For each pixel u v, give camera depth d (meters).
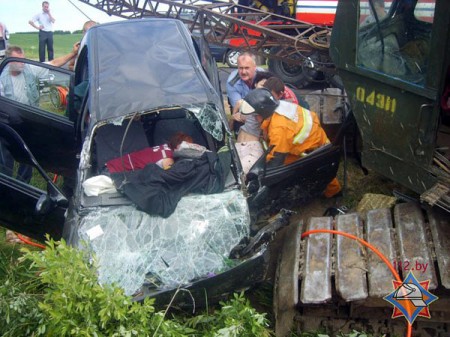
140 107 4.50
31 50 15.64
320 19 9.93
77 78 5.70
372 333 4.10
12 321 3.69
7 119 5.68
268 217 5.41
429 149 4.12
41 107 5.66
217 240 4.11
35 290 4.41
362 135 4.76
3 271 4.86
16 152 4.94
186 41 5.25
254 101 5.24
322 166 5.48
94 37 5.37
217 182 4.41
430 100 4.02
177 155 4.64
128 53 5.06
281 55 7.64
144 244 4.07
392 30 4.24
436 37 3.83
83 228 4.16
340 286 3.88
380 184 6.07
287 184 5.36
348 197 5.97
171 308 4.00
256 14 8.42
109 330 3.41
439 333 4.04
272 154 5.18
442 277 3.74
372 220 4.38
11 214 4.88
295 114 5.29
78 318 3.40
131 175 4.45
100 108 4.55
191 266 3.97
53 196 4.46
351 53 4.64
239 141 5.64
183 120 5.38
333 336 4.09
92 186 4.38
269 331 4.05
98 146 4.77
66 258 3.44
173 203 4.23
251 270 4.02
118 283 3.88
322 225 4.48
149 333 3.48
